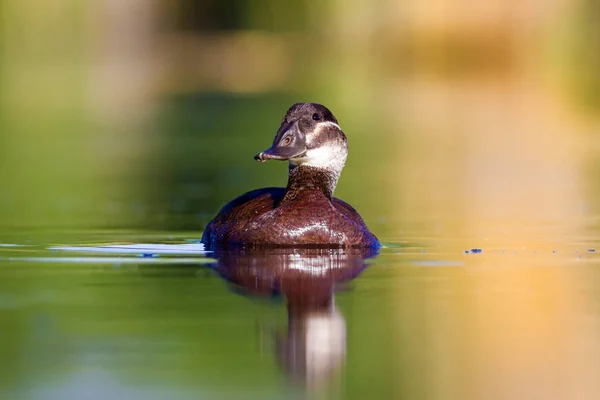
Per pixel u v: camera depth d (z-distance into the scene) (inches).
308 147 478.6
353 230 477.7
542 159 1005.2
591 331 332.5
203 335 319.0
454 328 333.4
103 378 278.2
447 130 1310.3
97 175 874.1
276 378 280.8
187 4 2230.6
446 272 425.7
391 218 625.0
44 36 2140.7
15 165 946.7
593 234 552.4
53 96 1704.0
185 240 516.4
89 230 559.2
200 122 1387.8
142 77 1991.9
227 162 971.9
